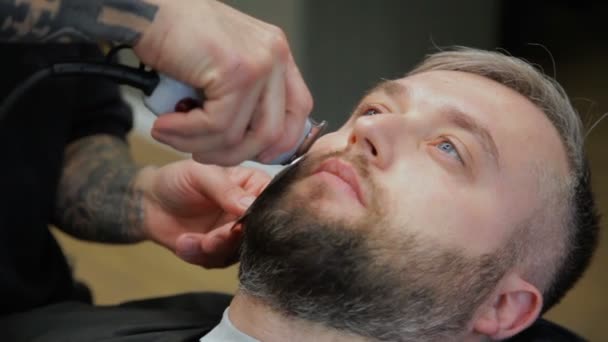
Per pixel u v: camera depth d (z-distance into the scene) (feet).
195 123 2.57
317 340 3.15
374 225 3.02
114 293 6.69
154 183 4.00
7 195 3.83
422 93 3.38
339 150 3.22
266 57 2.50
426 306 3.10
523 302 3.34
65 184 4.23
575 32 10.22
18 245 3.92
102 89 4.34
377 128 3.14
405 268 3.03
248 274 3.19
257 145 2.65
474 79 3.53
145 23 2.53
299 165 3.22
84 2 2.51
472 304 3.20
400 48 7.78
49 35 2.59
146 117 8.94
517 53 9.45
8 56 3.75
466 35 8.41
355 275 2.98
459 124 3.25
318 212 3.03
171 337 3.56
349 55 7.46
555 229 3.37
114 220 4.12
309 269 2.99
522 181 3.26
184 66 2.52
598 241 3.67
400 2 7.61
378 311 3.05
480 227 3.16
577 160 3.49
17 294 3.90
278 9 7.24
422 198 3.10
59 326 3.70
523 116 3.38
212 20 2.51
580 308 6.51
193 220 4.04
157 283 6.86
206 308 4.08
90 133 4.35
